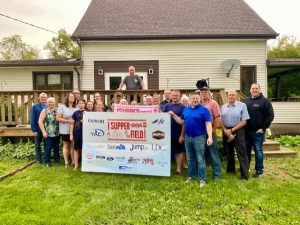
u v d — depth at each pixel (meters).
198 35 8.38
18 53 27.80
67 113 4.33
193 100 3.41
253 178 3.79
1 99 5.65
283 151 5.09
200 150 3.47
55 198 3.05
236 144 3.75
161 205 2.83
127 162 3.90
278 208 2.73
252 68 8.82
